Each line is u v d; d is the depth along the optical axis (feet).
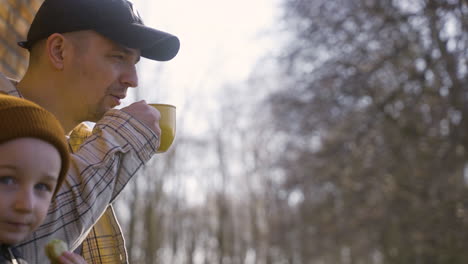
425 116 46.11
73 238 4.47
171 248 84.33
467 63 41.32
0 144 3.43
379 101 46.88
